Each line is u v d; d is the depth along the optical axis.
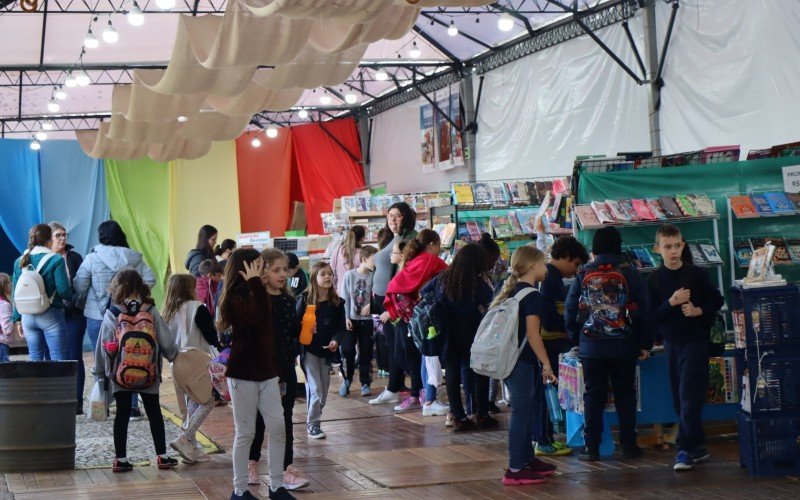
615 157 8.74
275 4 7.16
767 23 11.62
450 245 12.52
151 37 18.31
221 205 22.50
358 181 24.97
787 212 8.09
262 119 25.53
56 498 5.75
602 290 6.29
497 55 18.42
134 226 21.14
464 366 8.34
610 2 14.64
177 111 10.46
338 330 7.96
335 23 8.35
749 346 5.92
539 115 17.06
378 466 6.61
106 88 21.39
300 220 24.23
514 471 5.84
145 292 6.76
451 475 6.20
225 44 8.02
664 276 6.27
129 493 5.87
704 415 7.03
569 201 8.91
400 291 8.59
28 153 20.09
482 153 19.28
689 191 8.46
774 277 6.01
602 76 15.17
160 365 6.84
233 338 5.39
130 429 8.65
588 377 6.45
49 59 18.94
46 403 6.71
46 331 9.02
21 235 19.91
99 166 20.80
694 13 12.89
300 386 10.63
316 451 7.33
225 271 5.44
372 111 24.56
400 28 8.52
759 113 11.88
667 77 13.54
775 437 5.89
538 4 15.87
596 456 6.50
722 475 5.89
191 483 6.18
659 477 5.90
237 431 5.37
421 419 8.72
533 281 5.95
